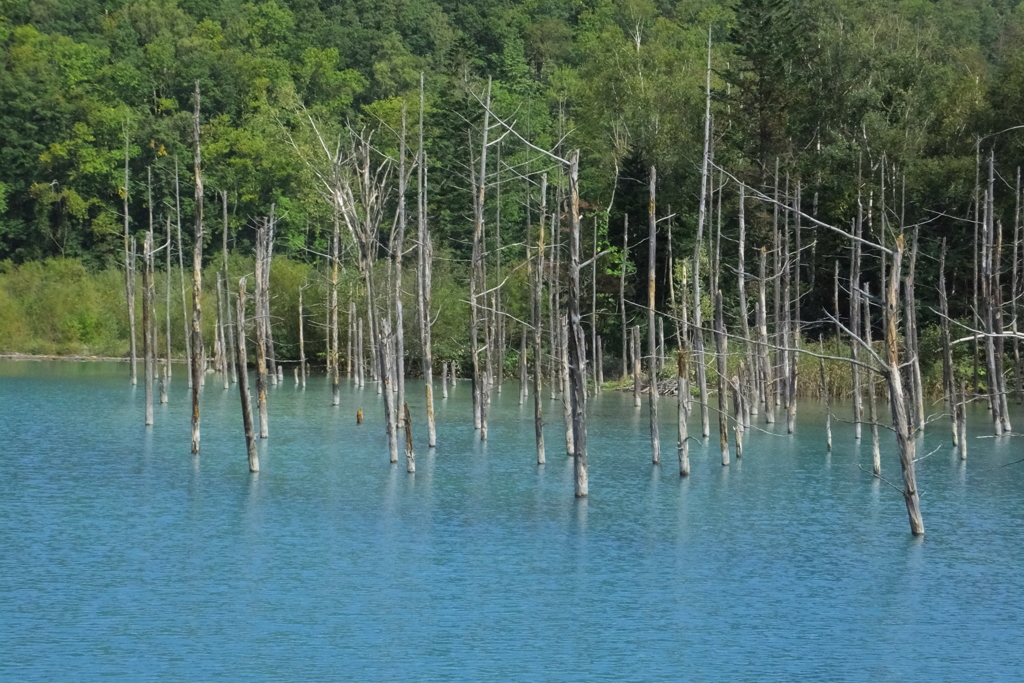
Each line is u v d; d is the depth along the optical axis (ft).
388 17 523.29
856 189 250.98
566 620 86.22
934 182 249.75
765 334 186.39
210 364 343.87
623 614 87.61
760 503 129.08
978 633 83.92
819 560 103.50
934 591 94.07
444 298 294.05
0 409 219.61
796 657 78.79
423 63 483.10
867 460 160.45
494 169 292.81
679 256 263.08
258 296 178.40
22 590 92.53
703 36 428.56
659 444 167.53
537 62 472.85
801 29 298.56
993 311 180.86
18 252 428.97
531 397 256.52
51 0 514.27
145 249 195.42
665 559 103.40
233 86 466.70
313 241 392.47
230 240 415.23
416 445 173.17
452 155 244.01
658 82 334.24
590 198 315.37
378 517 119.65
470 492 133.59
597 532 113.70
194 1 533.96
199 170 143.33
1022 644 81.61
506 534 112.57
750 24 273.95
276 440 177.99
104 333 380.99
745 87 277.23
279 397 253.65
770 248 252.62
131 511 122.01
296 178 382.22
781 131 275.18
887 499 131.85
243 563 101.04
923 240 244.22
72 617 85.97
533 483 139.64
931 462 159.74
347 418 210.18
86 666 75.97
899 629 84.64
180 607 88.48
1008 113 256.93
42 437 179.11
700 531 114.42
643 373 261.44
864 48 288.30
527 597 91.71
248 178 415.85
